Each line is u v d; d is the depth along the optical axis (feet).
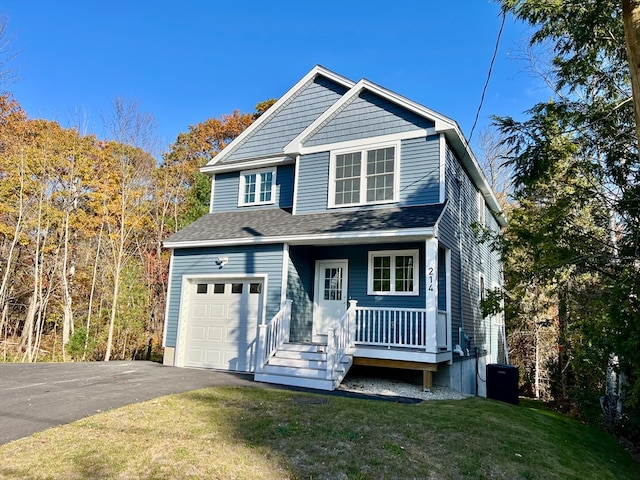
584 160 31.78
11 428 17.07
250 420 18.71
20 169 60.23
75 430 16.85
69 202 64.59
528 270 32.35
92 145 67.97
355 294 38.45
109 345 59.06
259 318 37.65
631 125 29.27
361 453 15.44
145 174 74.28
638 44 12.84
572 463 18.11
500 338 63.52
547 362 61.87
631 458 25.18
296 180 42.42
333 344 30.01
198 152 99.40
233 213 47.42
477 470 15.01
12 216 61.57
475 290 48.14
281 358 32.42
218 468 13.55
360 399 24.98
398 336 35.81
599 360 36.09
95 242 70.23
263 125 49.57
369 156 39.47
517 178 31.04
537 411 30.71
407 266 36.88
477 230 39.40
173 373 33.14
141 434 16.48
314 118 46.39
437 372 35.04
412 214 34.37
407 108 38.11
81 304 68.03
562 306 37.35
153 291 78.64
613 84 31.12
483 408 25.72
